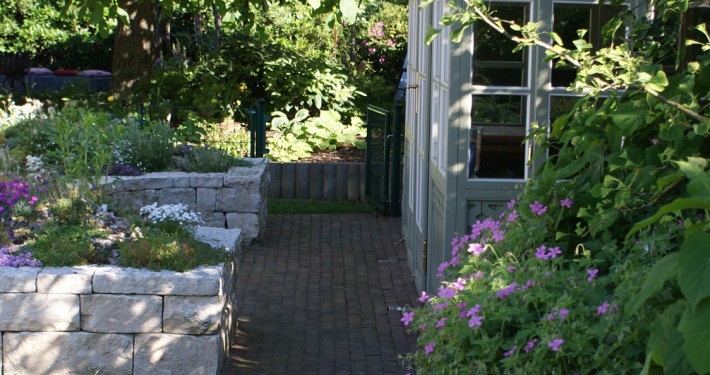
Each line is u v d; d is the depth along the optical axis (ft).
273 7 50.52
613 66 11.76
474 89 17.61
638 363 8.55
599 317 9.45
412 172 25.94
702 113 11.29
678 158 10.59
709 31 14.66
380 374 17.29
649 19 16.42
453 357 10.96
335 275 25.12
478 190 17.84
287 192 36.60
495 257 12.57
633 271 9.48
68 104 41.70
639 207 10.66
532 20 17.24
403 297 22.93
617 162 11.53
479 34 17.51
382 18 61.31
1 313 15.43
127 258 16.01
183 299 15.57
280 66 45.96
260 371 17.20
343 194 36.47
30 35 58.18
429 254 21.70
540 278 10.50
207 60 49.11
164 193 27.48
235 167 29.84
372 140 35.12
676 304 7.71
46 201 18.71
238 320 20.57
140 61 47.93
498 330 10.53
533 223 12.46
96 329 15.56
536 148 17.53
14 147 28.40
